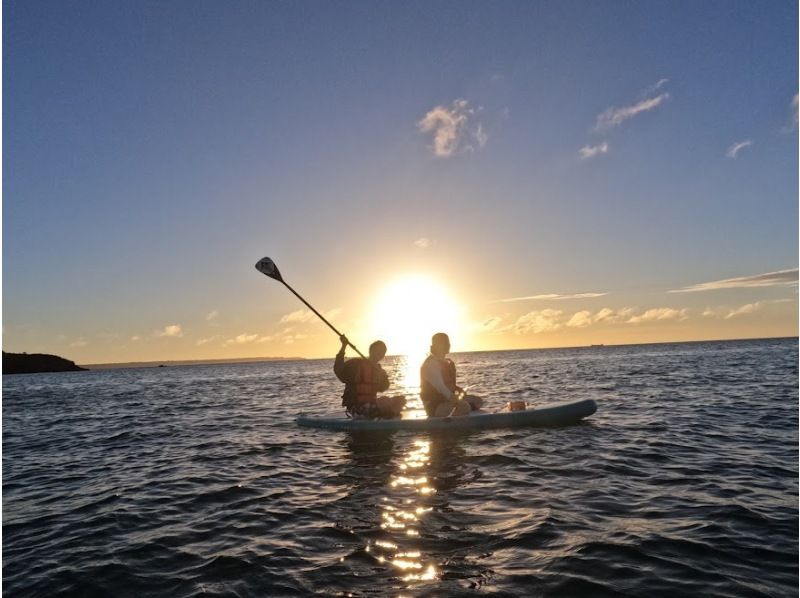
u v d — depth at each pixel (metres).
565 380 20.97
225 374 62.59
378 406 8.63
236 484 5.60
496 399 14.08
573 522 3.93
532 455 6.29
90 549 3.87
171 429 10.41
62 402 21.28
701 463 5.64
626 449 6.46
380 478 5.55
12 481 6.32
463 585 2.98
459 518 4.12
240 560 3.49
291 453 7.17
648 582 2.94
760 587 2.85
